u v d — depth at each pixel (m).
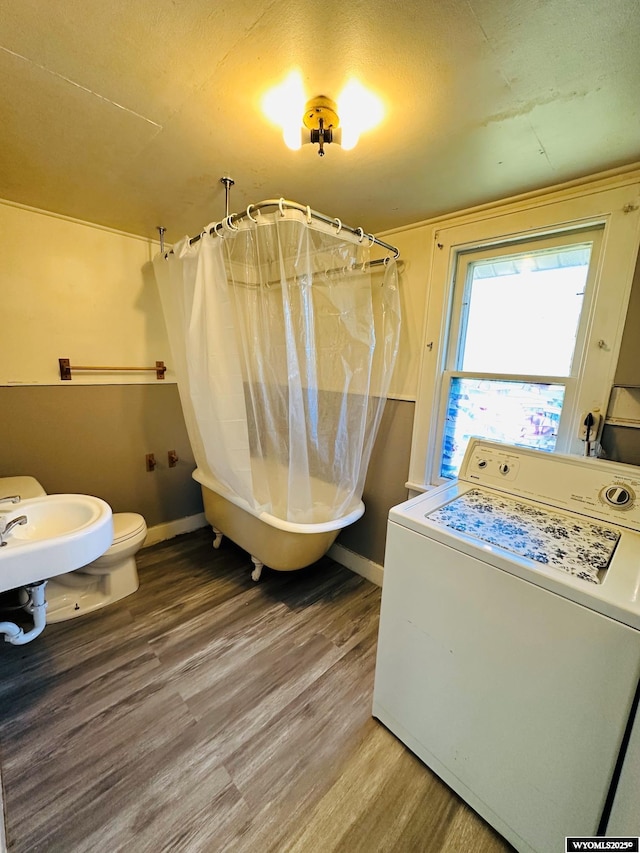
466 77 0.95
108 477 2.42
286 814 1.09
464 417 1.94
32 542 1.15
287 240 1.53
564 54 0.86
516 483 1.43
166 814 1.07
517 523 1.19
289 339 1.66
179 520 2.83
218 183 1.58
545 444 1.66
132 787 1.14
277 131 1.21
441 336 1.94
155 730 1.32
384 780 1.19
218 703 1.43
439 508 1.30
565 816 0.91
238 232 1.51
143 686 1.50
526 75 0.93
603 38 0.81
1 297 1.92
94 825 1.04
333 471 2.08
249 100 1.07
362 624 1.92
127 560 2.06
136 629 1.82
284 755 1.25
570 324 1.57
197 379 1.79
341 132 1.14
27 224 1.94
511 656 0.98
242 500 1.99
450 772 1.16
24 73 0.97
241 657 1.67
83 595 1.96
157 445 2.62
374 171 1.44
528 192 1.57
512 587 0.96
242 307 1.67
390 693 1.31
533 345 1.69
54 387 2.14
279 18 0.80
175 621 1.89
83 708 1.39
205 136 1.25
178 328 2.05
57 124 1.20
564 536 1.11
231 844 1.01
